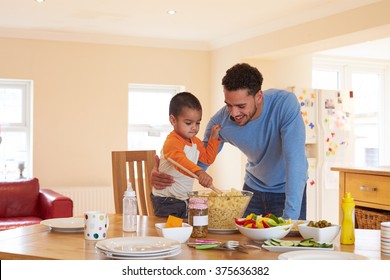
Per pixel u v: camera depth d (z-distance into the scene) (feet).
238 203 6.24
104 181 20.31
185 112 7.52
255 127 7.48
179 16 17.04
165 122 22.03
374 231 6.61
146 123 21.75
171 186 7.60
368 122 25.79
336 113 20.35
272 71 20.52
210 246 5.29
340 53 23.85
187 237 5.65
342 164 20.47
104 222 5.79
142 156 9.04
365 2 14.57
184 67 21.58
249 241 5.79
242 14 16.79
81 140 20.01
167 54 21.31
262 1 15.20
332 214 20.22
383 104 25.80
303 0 15.11
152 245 5.17
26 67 19.22
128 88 20.89
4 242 5.64
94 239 5.72
